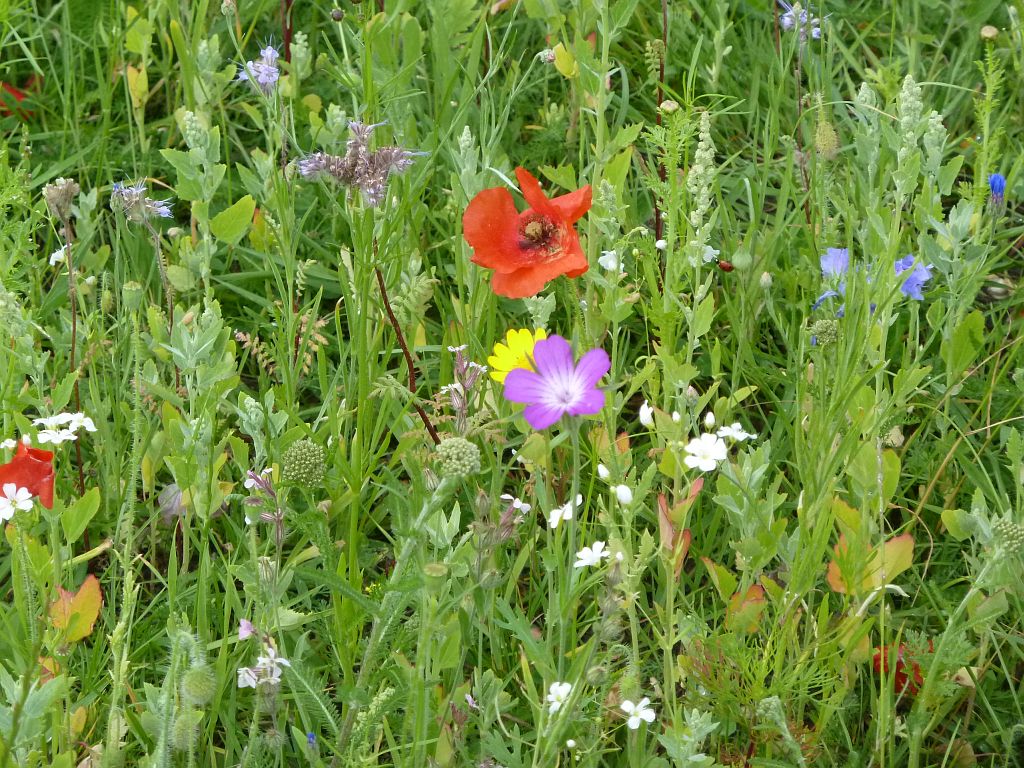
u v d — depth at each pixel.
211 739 1.05
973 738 1.12
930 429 1.28
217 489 1.12
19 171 1.16
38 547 1.04
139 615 1.16
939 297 1.31
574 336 1.15
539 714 1.01
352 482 1.08
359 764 0.98
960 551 1.21
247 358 1.35
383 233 1.16
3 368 1.16
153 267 1.37
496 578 0.98
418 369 1.32
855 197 1.36
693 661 1.06
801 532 1.07
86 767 1.03
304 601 1.15
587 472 1.23
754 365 1.29
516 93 1.37
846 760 1.10
